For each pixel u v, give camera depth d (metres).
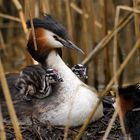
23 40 18.42
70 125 11.05
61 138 10.88
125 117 10.05
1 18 18.50
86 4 14.46
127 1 16.31
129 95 10.12
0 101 11.69
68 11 14.34
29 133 10.96
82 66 11.98
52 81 11.12
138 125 9.95
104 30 14.20
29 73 11.43
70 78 11.17
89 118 9.46
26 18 12.70
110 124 9.19
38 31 11.52
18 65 17.30
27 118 11.24
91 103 11.12
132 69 16.30
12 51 18.31
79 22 17.03
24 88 11.39
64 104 11.02
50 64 11.45
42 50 11.51
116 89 9.55
